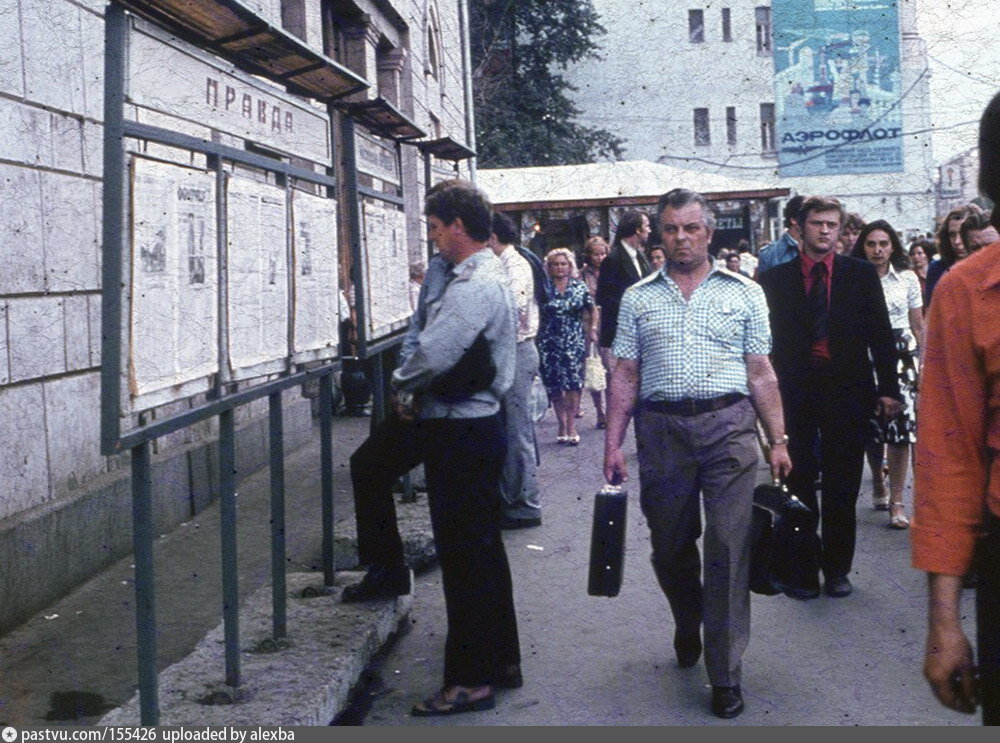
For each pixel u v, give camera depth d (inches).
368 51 548.1
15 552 215.5
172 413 150.9
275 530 187.3
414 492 295.9
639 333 181.8
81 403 260.2
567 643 207.3
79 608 228.2
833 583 232.7
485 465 176.1
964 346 88.5
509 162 1296.8
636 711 173.0
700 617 190.4
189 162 157.8
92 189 269.4
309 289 203.5
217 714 156.7
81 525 246.5
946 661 89.0
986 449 89.1
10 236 232.2
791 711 171.5
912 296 300.2
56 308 250.1
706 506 175.6
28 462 234.4
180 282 145.2
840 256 232.7
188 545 283.9
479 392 175.9
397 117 259.3
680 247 176.6
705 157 1132.5
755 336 179.0
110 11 130.7
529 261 304.7
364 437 467.8
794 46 1026.1
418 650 205.8
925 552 89.9
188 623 217.0
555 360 443.2
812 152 1049.5
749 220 1151.0
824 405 228.5
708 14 1097.4
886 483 348.8
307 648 184.2
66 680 186.1
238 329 166.6
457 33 850.8
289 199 193.2
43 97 247.1
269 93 184.5
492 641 175.8
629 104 1216.2
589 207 1131.9
